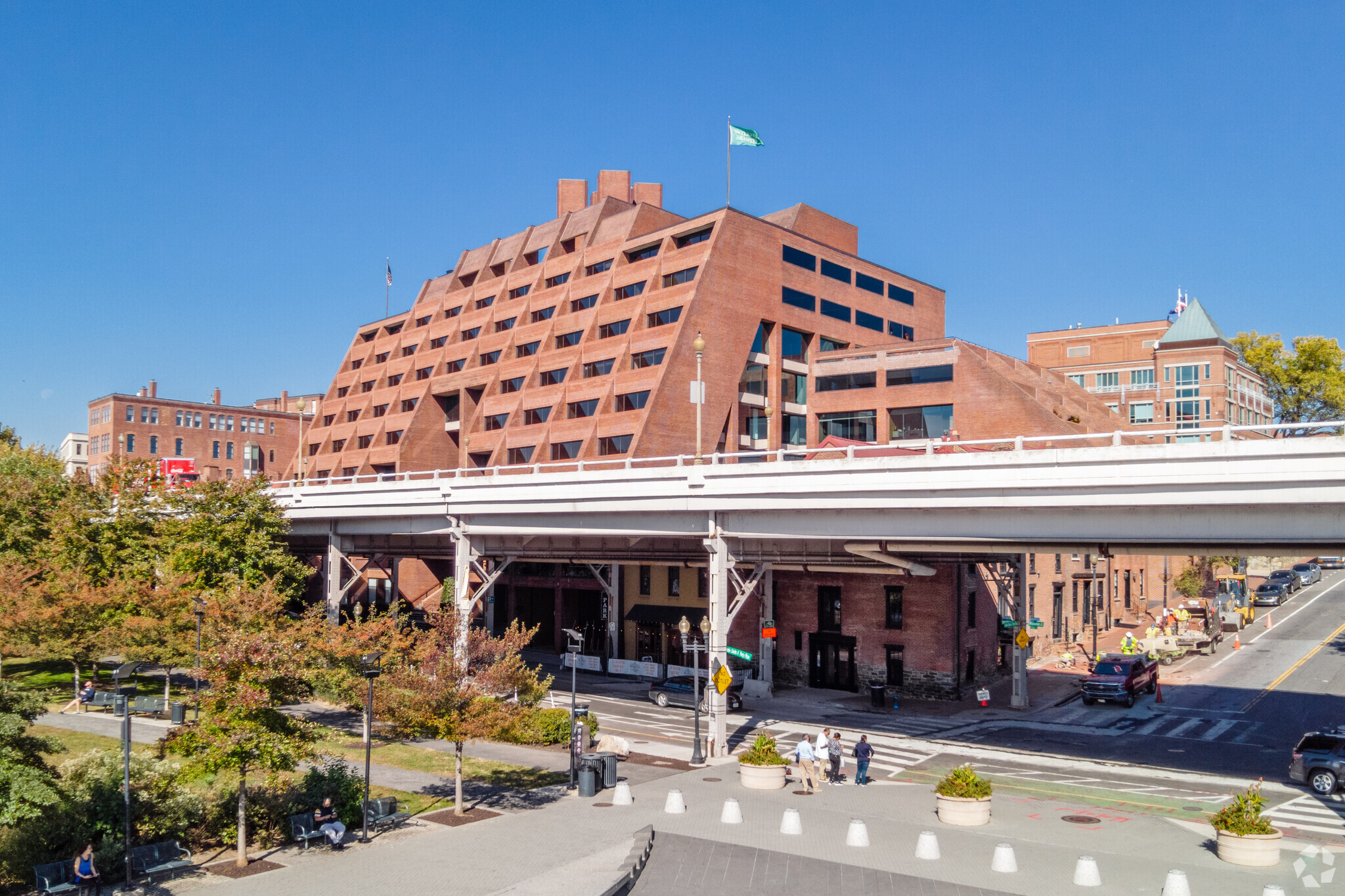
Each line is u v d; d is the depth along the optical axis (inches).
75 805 809.5
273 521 1962.4
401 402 3592.5
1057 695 1932.8
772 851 859.4
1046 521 1107.3
